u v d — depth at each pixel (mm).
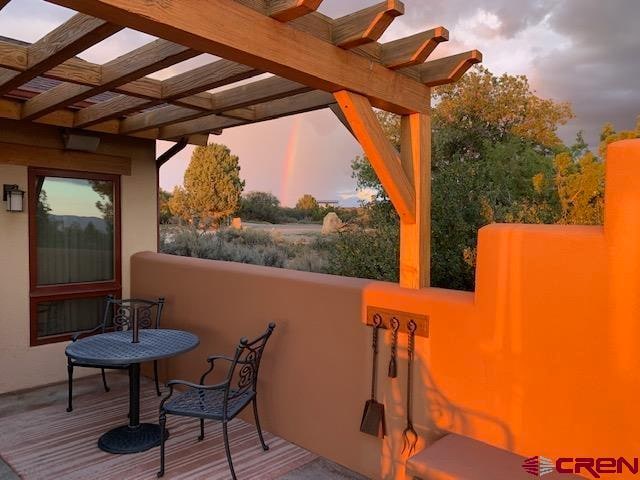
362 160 7219
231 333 4082
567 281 2223
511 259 2408
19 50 2791
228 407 3121
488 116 7723
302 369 3500
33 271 4789
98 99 5043
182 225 13102
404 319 2875
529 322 2346
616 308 2082
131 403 3656
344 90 2551
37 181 4828
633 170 2016
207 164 12586
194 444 3529
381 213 6738
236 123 4512
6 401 4406
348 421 3217
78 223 5141
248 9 2062
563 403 2244
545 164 6809
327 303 3334
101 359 3262
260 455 3379
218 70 3031
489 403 2504
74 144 4805
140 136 5199
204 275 4359
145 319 5059
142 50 2766
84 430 3773
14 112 4211
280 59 2188
